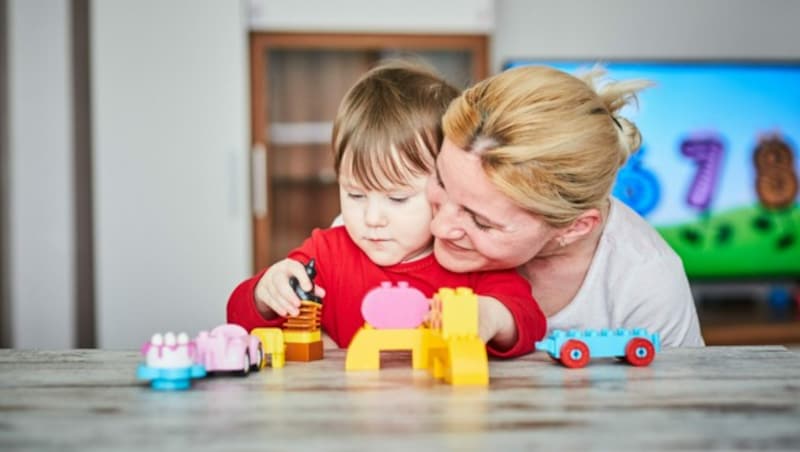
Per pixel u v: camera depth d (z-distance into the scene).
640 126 3.17
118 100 2.80
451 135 0.79
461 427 0.49
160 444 0.46
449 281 1.00
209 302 2.81
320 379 0.67
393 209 0.95
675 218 3.19
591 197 0.81
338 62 2.91
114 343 2.78
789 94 3.25
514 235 0.80
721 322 2.96
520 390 0.61
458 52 2.93
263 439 0.47
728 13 3.49
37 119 3.28
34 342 3.26
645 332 0.75
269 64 2.89
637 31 3.44
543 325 0.86
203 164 2.81
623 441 0.46
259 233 2.89
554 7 3.39
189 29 2.80
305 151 2.92
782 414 0.52
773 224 3.25
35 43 3.28
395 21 2.88
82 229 3.29
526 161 0.75
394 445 0.45
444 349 0.67
